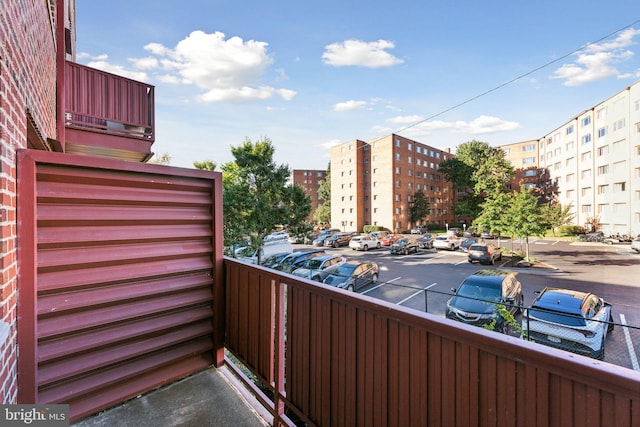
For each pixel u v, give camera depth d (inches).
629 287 420.5
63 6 155.6
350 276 394.0
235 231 454.3
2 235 53.5
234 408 83.2
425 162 1588.3
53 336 70.4
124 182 83.7
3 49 52.1
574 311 203.9
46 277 69.5
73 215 73.4
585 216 1232.8
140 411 80.7
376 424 50.9
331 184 1547.7
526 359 33.5
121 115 201.2
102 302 78.2
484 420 37.3
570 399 30.6
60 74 154.3
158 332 91.0
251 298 90.1
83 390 75.5
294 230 501.0
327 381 61.3
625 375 26.7
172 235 93.2
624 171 1033.5
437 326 41.7
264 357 83.0
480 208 1384.1
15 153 62.9
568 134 1349.7
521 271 549.0
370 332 52.1
